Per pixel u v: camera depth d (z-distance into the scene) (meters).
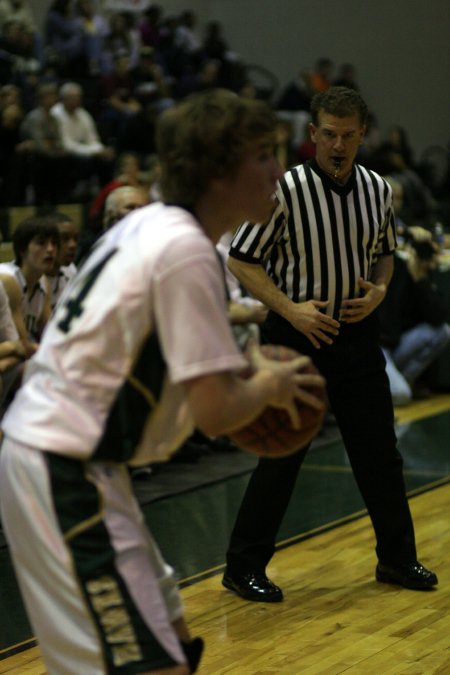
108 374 2.39
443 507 6.40
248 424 2.54
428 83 20.61
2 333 6.12
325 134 4.49
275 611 4.66
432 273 10.49
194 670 2.71
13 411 2.51
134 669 2.34
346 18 21.14
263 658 4.10
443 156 20.44
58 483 2.38
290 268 4.65
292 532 5.96
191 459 7.62
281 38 21.70
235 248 4.61
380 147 15.98
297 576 5.17
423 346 9.86
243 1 21.92
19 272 6.28
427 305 9.80
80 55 16.27
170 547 5.67
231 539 4.92
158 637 2.38
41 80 14.91
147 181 10.38
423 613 4.59
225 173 2.43
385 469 4.86
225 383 2.32
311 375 2.49
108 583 2.37
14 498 2.43
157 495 6.72
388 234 4.82
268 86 21.86
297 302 4.66
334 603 4.75
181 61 18.02
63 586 2.37
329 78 19.55
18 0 16.27
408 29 20.70
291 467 4.77
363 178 4.67
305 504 6.57
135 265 2.36
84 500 2.39
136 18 19.66
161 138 2.48
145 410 2.42
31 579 2.44
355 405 4.82
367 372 4.78
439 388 10.55
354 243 4.63
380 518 4.93
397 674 3.89
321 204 4.56
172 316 2.31
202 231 2.42
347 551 5.57
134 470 7.10
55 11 16.44
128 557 2.41
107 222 7.07
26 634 4.47
